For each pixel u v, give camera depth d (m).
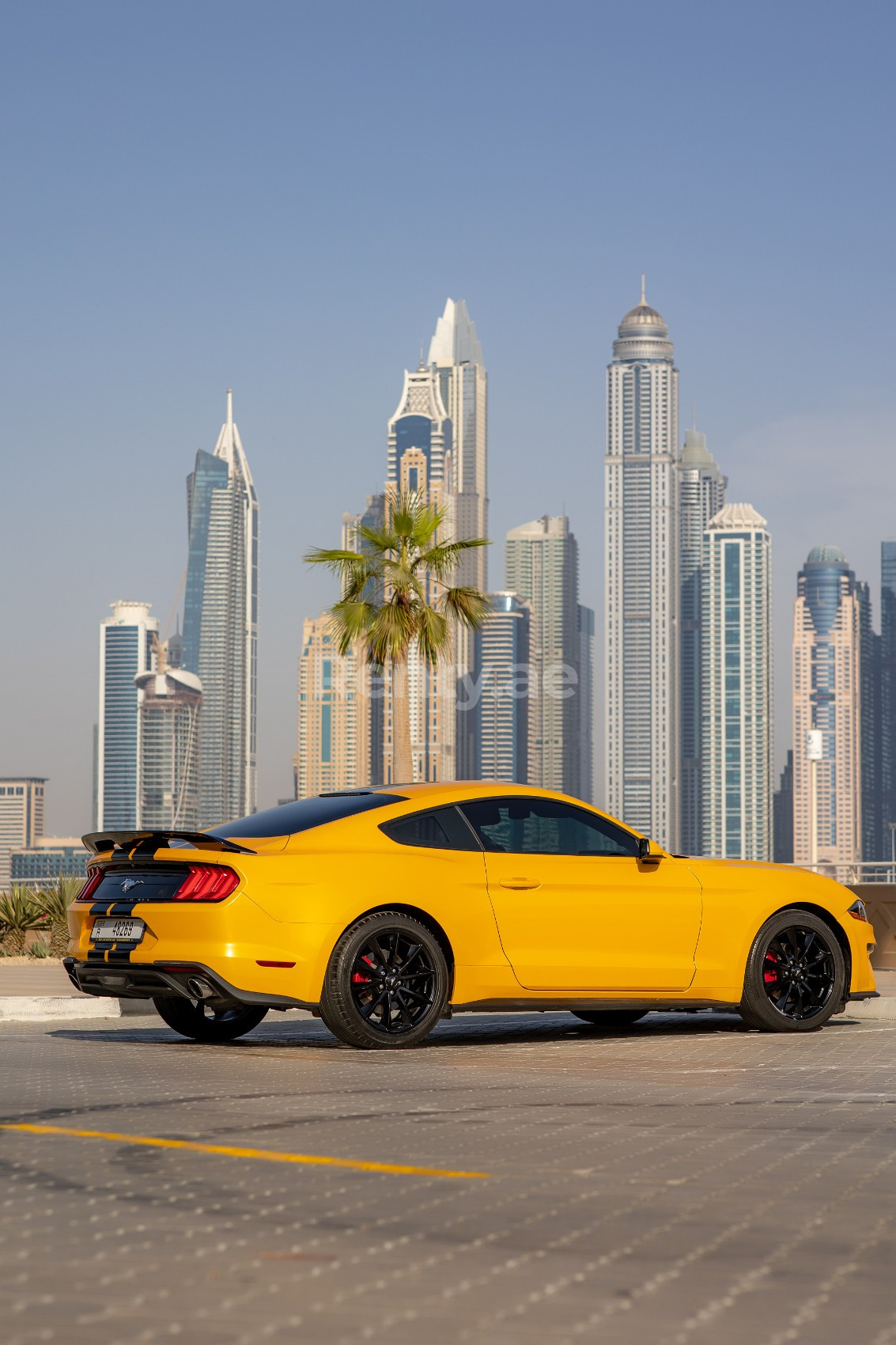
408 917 9.19
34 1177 4.97
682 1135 5.91
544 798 9.86
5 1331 3.22
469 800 9.62
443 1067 8.09
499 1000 9.42
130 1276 3.70
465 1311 3.42
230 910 8.75
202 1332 3.22
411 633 28.95
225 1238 4.11
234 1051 8.94
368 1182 4.92
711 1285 3.67
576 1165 5.25
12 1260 3.86
